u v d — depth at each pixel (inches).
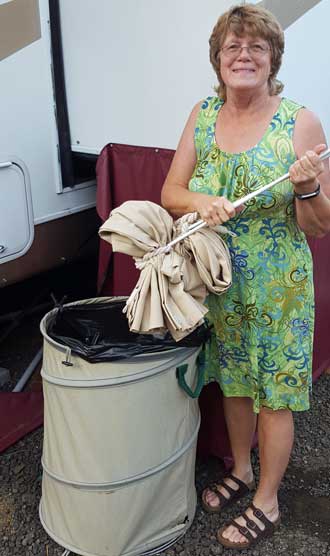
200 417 89.6
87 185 114.3
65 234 115.4
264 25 65.0
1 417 104.7
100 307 85.4
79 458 73.5
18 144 100.4
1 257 99.0
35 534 83.0
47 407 75.9
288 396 76.1
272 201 68.5
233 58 66.8
